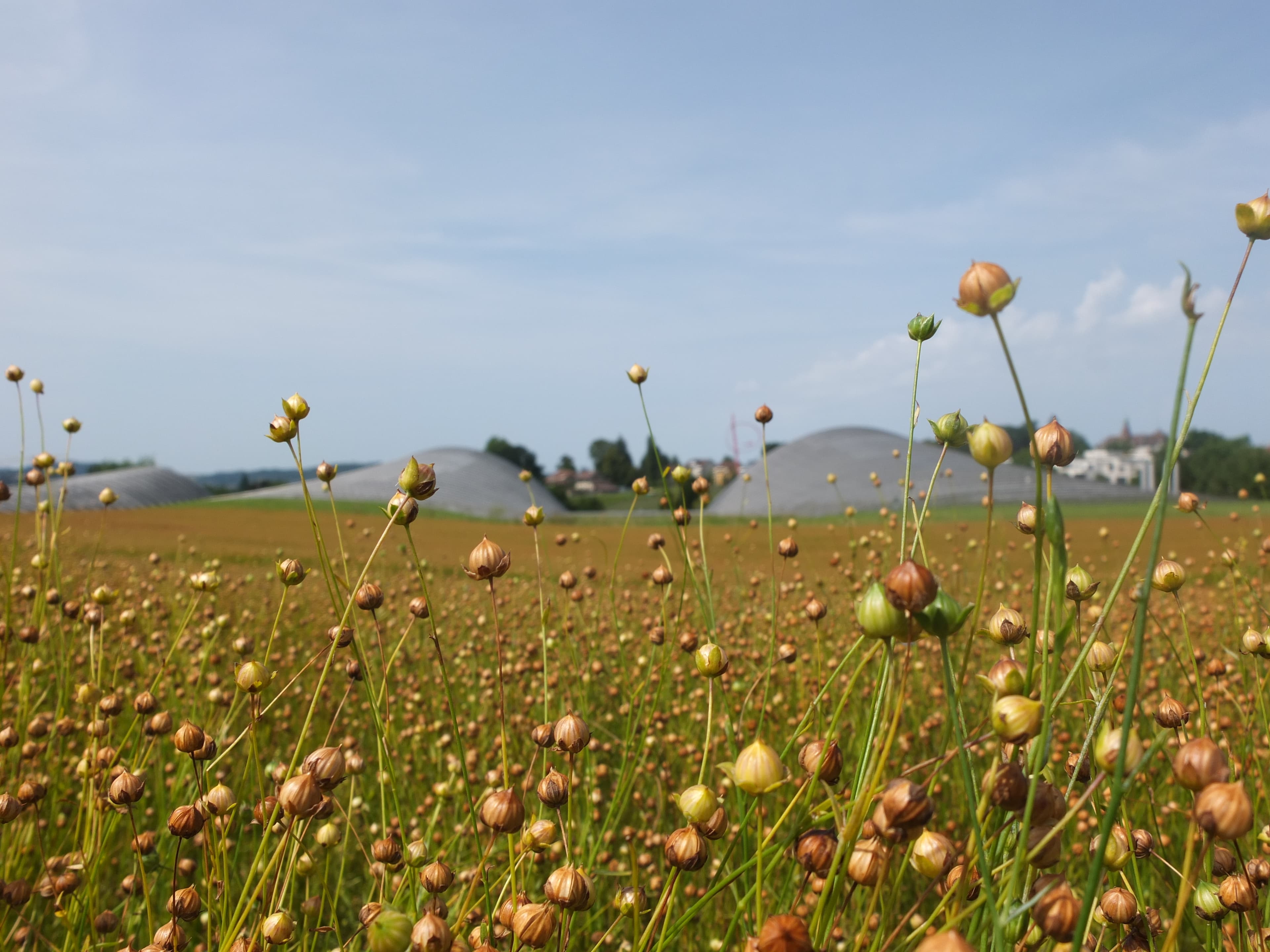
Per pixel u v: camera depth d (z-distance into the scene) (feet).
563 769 10.46
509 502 257.14
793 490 235.40
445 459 285.43
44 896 7.59
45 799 9.93
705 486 10.08
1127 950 4.60
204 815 5.64
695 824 4.48
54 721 10.52
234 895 7.59
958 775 12.21
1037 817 3.62
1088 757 5.35
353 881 10.48
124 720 12.53
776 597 8.75
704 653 5.22
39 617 10.38
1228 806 3.10
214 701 9.23
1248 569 18.03
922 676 16.56
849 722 13.12
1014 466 207.72
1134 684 3.11
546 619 7.51
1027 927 4.22
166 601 18.10
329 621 21.48
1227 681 10.69
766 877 7.15
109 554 47.55
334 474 7.95
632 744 10.11
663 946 4.45
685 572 10.37
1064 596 3.46
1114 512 148.66
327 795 5.54
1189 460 199.93
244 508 201.77
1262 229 4.12
